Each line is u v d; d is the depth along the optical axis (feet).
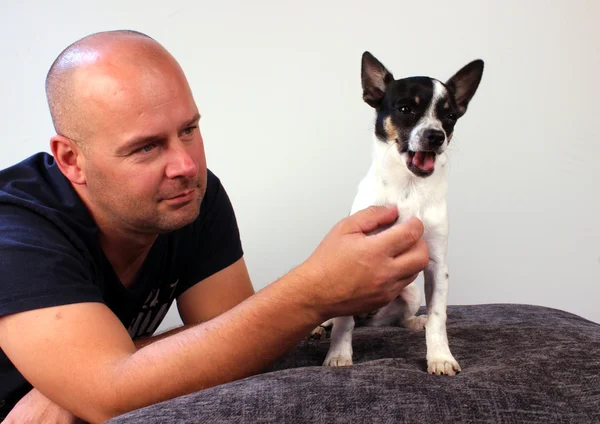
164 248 5.56
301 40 8.67
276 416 3.60
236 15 8.64
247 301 4.17
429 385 3.88
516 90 8.64
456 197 8.86
